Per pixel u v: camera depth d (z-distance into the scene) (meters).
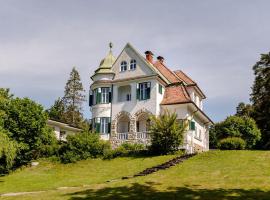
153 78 42.53
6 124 36.03
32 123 36.88
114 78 45.62
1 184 28.80
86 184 26.03
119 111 43.81
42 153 38.97
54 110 78.44
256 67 59.34
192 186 20.56
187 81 49.69
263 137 53.50
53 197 19.25
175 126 35.06
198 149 43.09
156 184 21.58
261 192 18.45
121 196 18.69
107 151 37.31
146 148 37.50
